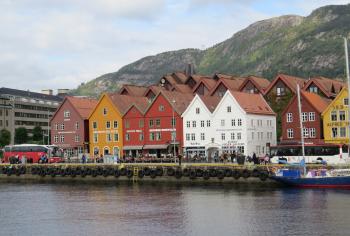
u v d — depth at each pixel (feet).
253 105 395.34
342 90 354.95
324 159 313.73
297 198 232.12
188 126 396.37
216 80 471.62
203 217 192.24
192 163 320.09
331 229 165.58
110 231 171.53
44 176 359.87
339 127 356.18
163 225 179.11
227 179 295.07
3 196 270.26
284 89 424.87
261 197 239.50
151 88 457.27
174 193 264.11
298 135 377.71
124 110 431.02
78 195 267.80
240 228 171.12
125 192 275.18
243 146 377.09
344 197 230.89
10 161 387.55
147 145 411.75
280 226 172.14
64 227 180.55
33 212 214.90
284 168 279.90
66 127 454.81
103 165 336.29
